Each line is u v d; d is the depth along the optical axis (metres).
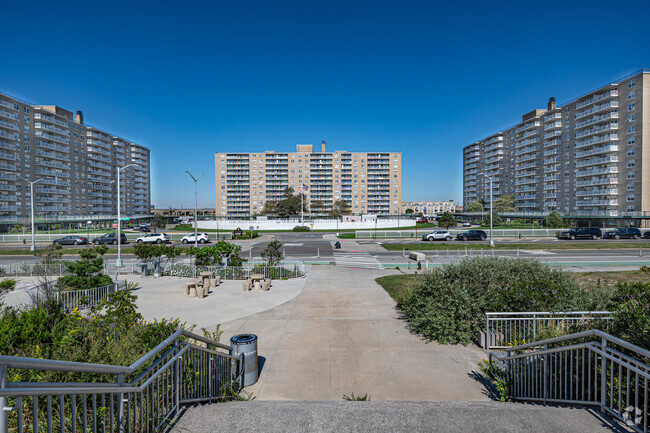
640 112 66.69
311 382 7.24
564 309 9.02
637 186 67.19
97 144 104.62
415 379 7.31
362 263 26.45
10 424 4.02
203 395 5.58
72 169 95.94
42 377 4.46
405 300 12.44
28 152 82.44
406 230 59.75
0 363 2.02
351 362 8.24
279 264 23.02
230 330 10.76
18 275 21.92
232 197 141.25
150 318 12.08
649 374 3.51
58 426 4.16
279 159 141.75
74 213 96.31
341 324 11.23
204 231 65.31
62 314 8.30
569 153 84.12
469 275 10.59
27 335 6.91
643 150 66.19
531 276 10.41
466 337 9.17
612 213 69.31
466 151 138.00
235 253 22.38
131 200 122.06
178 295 15.66
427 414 4.54
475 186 130.62
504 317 9.34
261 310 13.05
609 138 71.81
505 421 4.30
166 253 21.31
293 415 4.56
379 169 144.50
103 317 7.19
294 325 11.18
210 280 17.58
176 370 4.61
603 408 4.33
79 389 2.73
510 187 109.81
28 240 51.16
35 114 84.50
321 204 131.50
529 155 99.81
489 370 6.84
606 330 5.83
